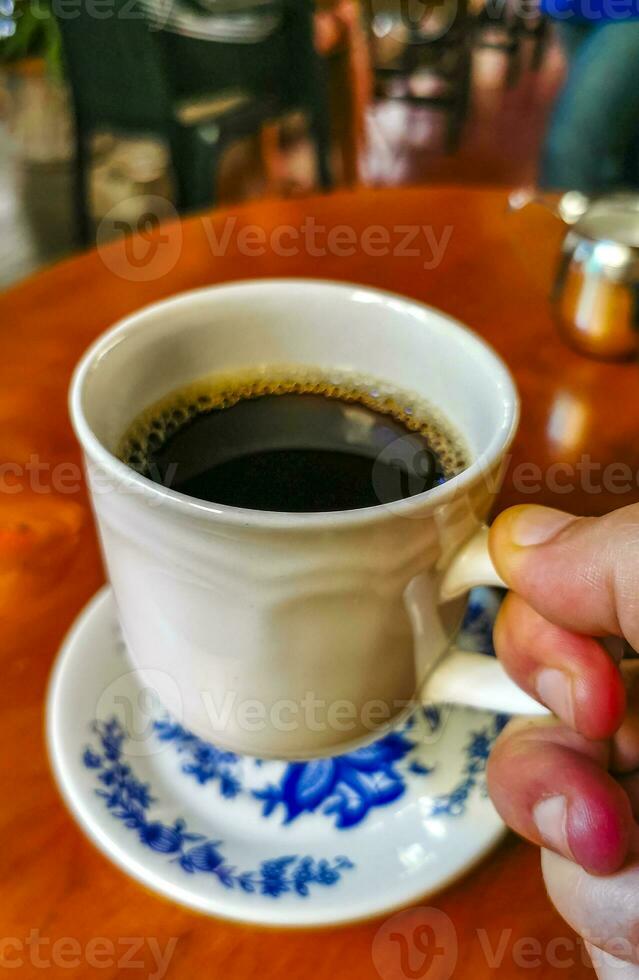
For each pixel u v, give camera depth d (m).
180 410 0.30
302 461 0.29
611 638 0.24
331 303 0.30
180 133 1.09
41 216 1.40
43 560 0.34
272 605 0.20
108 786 0.26
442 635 0.25
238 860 0.25
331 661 0.22
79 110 1.13
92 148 1.28
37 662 0.30
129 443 0.28
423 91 1.78
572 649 0.23
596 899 0.22
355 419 0.30
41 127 1.56
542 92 1.90
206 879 0.24
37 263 1.30
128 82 1.06
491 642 0.31
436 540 0.21
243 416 0.30
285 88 1.16
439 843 0.25
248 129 1.14
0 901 0.24
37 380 0.42
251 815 0.26
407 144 1.69
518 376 0.44
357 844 0.25
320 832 0.26
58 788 0.26
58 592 0.33
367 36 1.52
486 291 0.49
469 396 0.27
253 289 0.30
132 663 0.27
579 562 0.22
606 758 0.24
